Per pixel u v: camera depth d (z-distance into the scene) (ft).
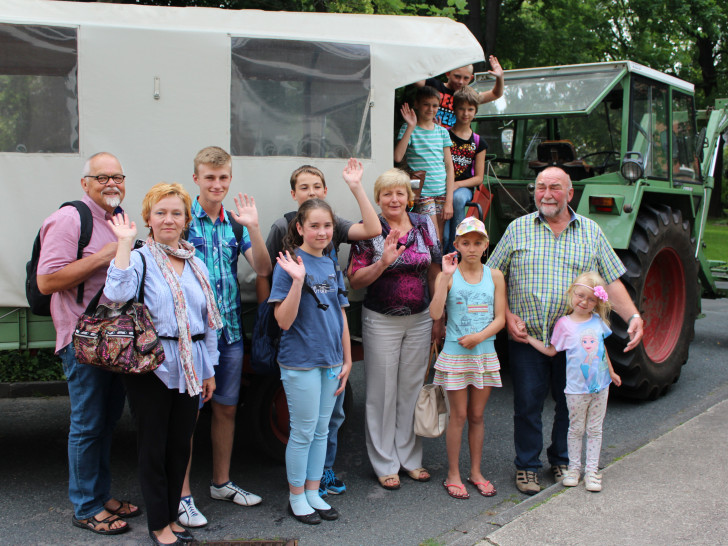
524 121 19.51
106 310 9.12
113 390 10.40
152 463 9.46
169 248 9.57
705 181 21.81
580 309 11.39
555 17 42.75
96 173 9.90
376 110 12.38
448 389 11.55
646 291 17.90
